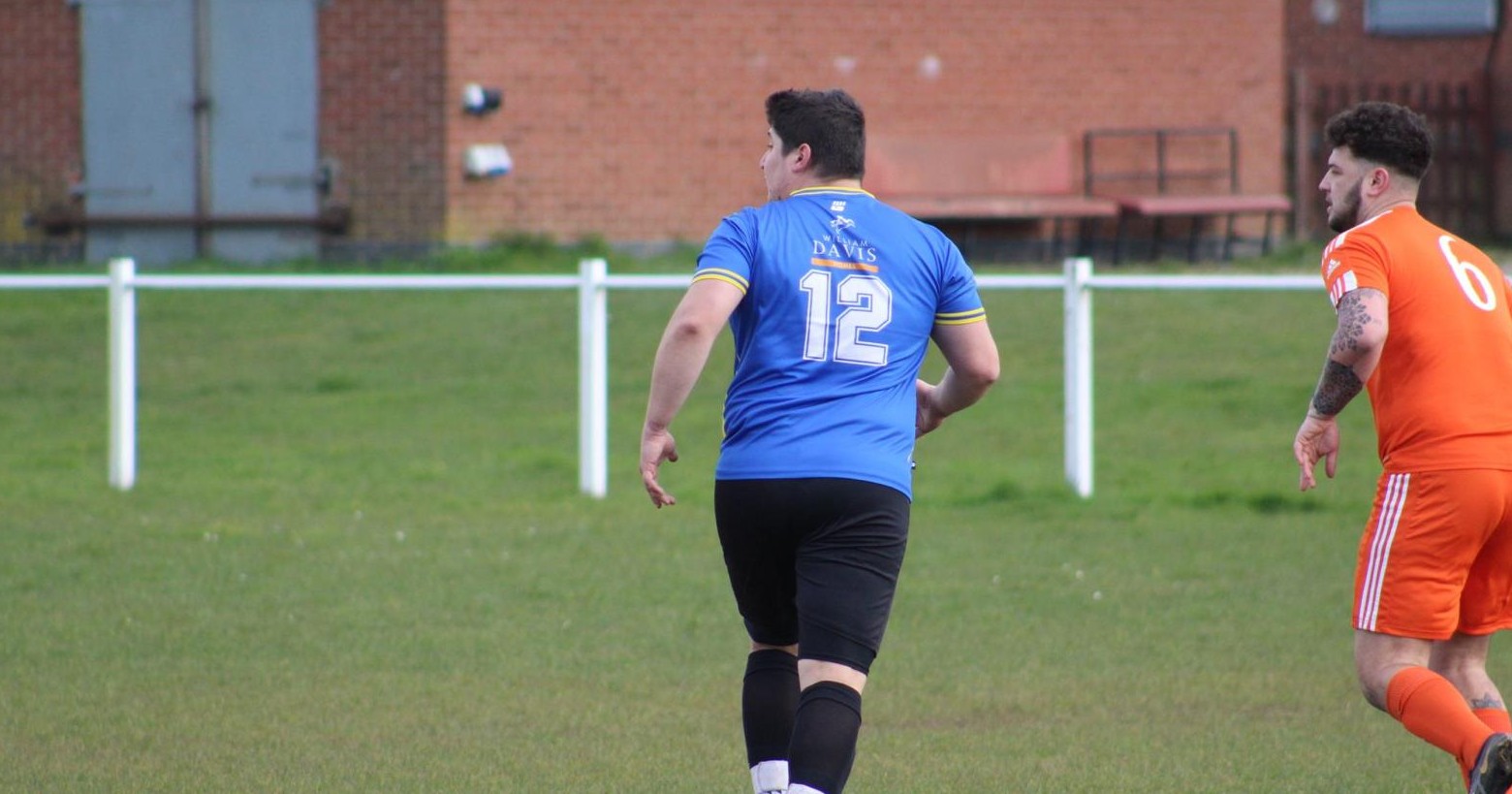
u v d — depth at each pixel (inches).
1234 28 2748.5
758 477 569.9
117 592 1056.8
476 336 2082.9
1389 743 764.0
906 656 921.5
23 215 2566.4
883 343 580.4
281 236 2554.1
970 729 788.0
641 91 2581.2
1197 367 1916.8
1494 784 567.5
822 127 600.1
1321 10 3080.7
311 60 2524.6
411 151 2527.1
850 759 549.3
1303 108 2903.5
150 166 2546.8
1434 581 599.5
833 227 586.6
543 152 2554.1
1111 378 1881.2
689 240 2613.2
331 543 1211.9
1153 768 724.7
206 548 1190.3
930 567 1144.2
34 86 2554.1
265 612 1015.0
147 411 1753.2
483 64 2522.1
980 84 2679.6
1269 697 842.8
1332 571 1136.8
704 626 990.4
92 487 1417.3
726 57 2603.3
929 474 1487.5
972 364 605.3
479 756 740.7
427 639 955.3
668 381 564.1
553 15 2539.4
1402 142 632.4
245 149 2541.8
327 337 2085.4
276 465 1517.0
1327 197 657.0
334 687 855.7
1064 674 887.1
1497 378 606.2
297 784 695.1
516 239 2539.4
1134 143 2736.2
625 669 897.5
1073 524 1286.9
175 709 812.0
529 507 1347.2
